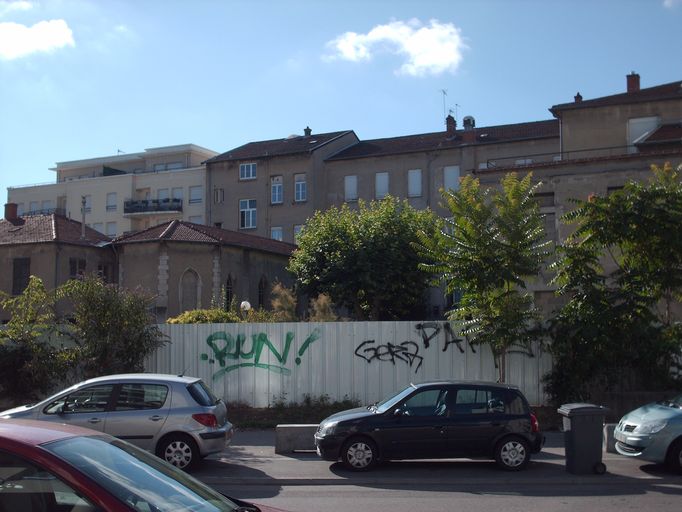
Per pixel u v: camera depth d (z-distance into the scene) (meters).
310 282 37.53
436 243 18.22
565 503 10.25
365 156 54.94
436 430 12.48
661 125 33.06
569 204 27.25
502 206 17.69
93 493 4.13
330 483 11.95
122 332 17.70
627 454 12.52
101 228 65.50
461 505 10.12
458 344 18.50
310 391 18.88
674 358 17.44
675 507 9.96
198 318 23.52
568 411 12.34
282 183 56.22
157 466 4.96
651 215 16.98
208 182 58.75
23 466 4.21
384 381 18.64
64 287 17.89
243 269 39.03
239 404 19.05
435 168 52.75
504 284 17.53
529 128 53.09
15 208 42.62
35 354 17.69
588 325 17.06
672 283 17.19
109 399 12.48
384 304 38.34
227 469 12.91
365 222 37.97
